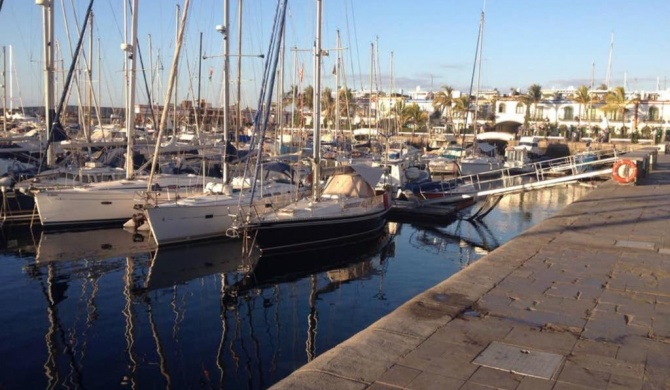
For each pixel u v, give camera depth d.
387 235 25.08
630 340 6.13
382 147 48.44
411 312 6.88
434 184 30.98
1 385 9.69
